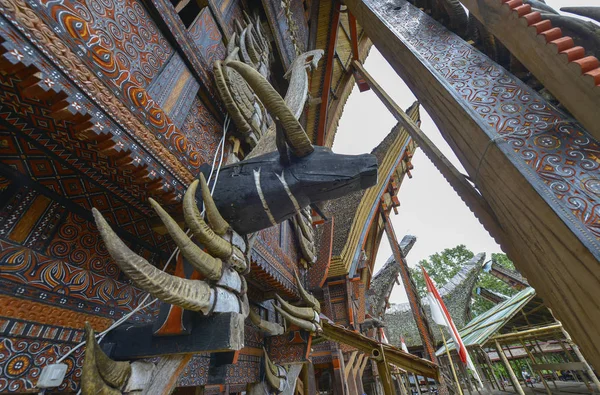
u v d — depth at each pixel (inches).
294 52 231.9
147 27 79.0
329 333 202.7
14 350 49.3
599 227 58.9
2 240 51.2
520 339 506.3
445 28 137.2
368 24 191.0
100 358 46.5
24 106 47.7
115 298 71.2
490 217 96.7
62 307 58.5
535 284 79.7
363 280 512.7
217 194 78.5
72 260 62.6
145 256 80.7
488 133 85.7
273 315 185.8
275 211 77.8
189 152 73.6
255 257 118.0
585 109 69.3
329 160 75.9
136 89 56.7
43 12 40.3
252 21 180.4
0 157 53.2
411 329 837.2
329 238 403.2
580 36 84.6
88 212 68.0
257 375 155.3
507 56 109.3
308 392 247.4
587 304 58.1
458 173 111.3
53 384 48.7
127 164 54.1
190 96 93.1
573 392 457.1
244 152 135.6
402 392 549.6
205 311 56.7
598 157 69.7
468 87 104.4
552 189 67.7
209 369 122.9
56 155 58.2
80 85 43.4
